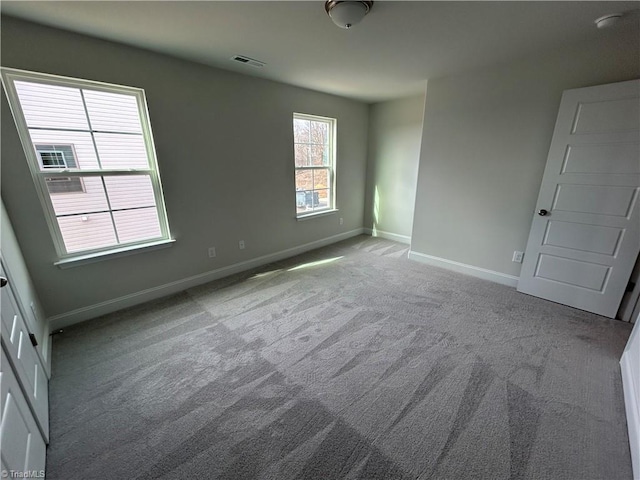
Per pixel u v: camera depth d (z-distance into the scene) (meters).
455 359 1.96
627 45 2.11
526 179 2.80
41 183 2.09
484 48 2.36
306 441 1.39
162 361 1.95
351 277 3.36
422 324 2.38
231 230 3.35
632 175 2.17
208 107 2.85
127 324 2.38
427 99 3.32
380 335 2.23
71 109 2.14
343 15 1.65
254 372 1.85
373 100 4.46
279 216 3.85
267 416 1.53
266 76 3.15
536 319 2.44
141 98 2.45
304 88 3.69
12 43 1.82
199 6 1.68
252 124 3.26
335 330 2.30
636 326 1.80
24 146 1.99
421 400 1.62
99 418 1.52
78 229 2.32
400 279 3.29
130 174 2.51
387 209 4.94
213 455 1.33
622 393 1.66
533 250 2.77
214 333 2.27
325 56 2.52
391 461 1.29
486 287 3.07
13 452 0.99
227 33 2.05
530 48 2.36
